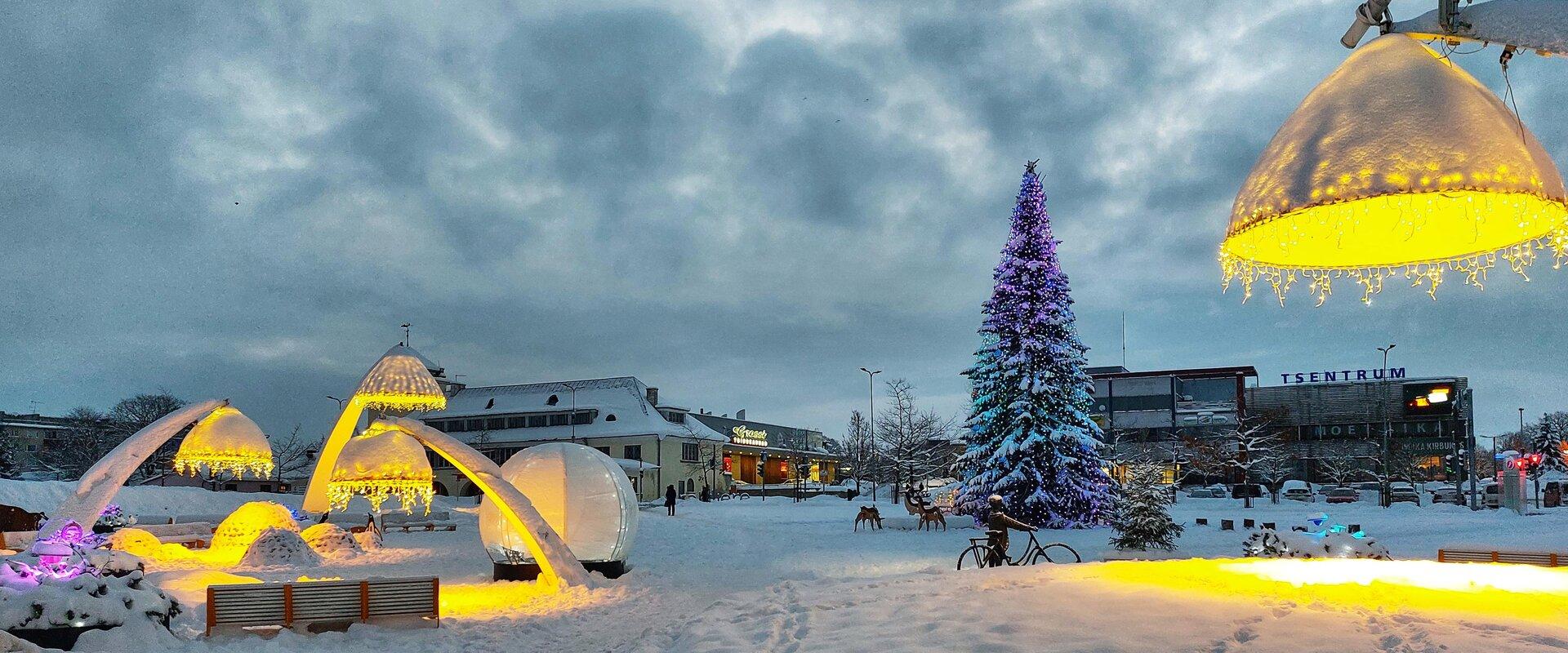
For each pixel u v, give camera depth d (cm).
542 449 1873
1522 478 4634
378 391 2409
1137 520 2384
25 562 1247
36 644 1003
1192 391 8212
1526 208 826
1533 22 721
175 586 1506
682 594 1612
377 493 2375
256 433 2617
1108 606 914
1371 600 923
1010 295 3609
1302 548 1691
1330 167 747
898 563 2186
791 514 4594
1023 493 3478
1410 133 729
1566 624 807
